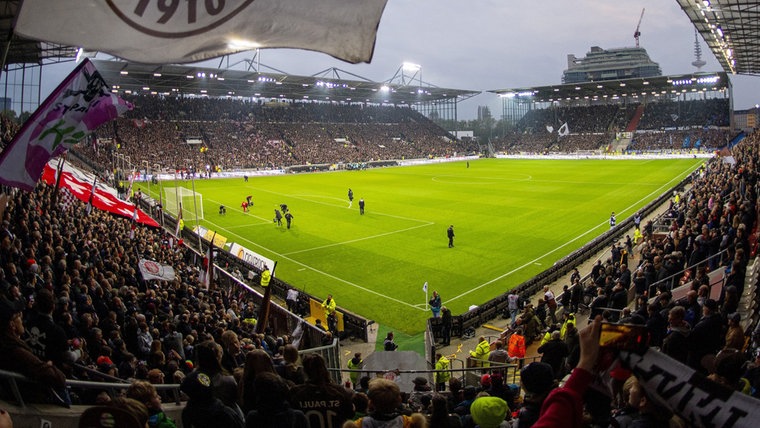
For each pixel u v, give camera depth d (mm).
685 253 21781
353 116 127562
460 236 40438
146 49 4727
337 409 5824
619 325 2666
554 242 38375
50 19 4426
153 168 81188
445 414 5457
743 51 56875
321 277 31078
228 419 5020
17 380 5738
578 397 2629
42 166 8562
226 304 22094
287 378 7777
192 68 78250
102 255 19438
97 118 9031
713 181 37219
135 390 5812
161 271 19875
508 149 128000
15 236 14820
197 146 94375
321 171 95312
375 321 24781
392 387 5371
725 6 39531
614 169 85938
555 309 22469
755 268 15758
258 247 38094
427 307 26281
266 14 5059
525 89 119562
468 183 73188
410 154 116938
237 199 60094
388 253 35906
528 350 19000
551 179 75500
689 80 103062
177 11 4750
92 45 4562
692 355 7324
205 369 6191
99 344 10414
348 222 46344
